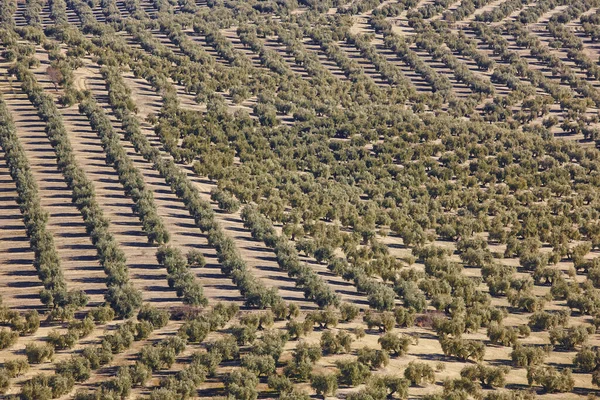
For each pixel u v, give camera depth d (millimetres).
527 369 140125
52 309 165375
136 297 166000
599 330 166125
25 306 168000
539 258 198375
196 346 149375
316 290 174750
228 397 126125
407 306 173500
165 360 140375
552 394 136500
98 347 145125
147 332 151375
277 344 143875
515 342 155750
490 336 157750
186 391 129000
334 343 146875
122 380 130250
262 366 136875
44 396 126812
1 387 129375
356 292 183500
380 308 170500
